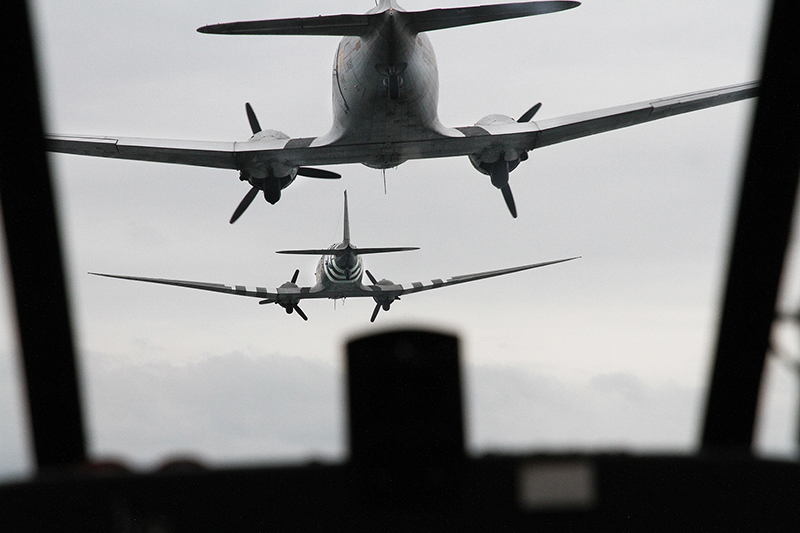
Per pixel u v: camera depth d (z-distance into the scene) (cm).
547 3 6297
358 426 440
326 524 487
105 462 566
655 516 544
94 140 9431
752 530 571
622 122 9894
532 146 9950
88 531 534
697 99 9862
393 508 449
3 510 521
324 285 12950
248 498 528
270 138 10038
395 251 12662
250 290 12912
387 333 431
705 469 560
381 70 8438
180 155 9694
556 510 506
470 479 475
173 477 542
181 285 12325
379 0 8550
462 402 438
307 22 7888
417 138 9438
